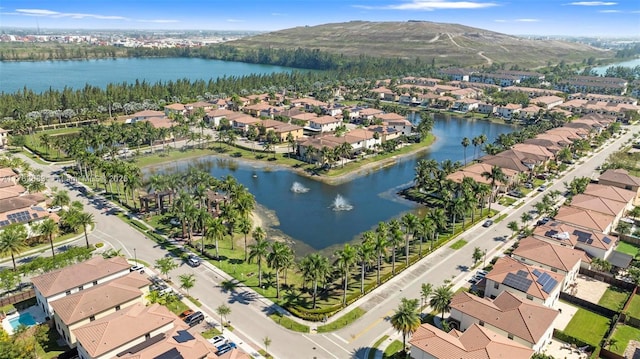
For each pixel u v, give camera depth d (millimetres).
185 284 94562
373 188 168375
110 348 72250
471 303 86062
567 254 105188
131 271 103000
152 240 122062
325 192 163625
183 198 126562
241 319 89375
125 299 85688
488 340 73438
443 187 150500
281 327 87312
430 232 111375
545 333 79312
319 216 143625
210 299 95875
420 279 105125
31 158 193000
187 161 195125
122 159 192250
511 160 171625
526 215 130625
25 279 102438
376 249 98625
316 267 89812
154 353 69500
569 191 161250
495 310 83438
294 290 101125
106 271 94750
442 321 85750
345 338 84438
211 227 108875
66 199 133000
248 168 188250
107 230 127438
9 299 93000
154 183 137000
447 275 106750
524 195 160000
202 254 115125
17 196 133625
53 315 85875
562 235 115062
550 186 169375
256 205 150625
